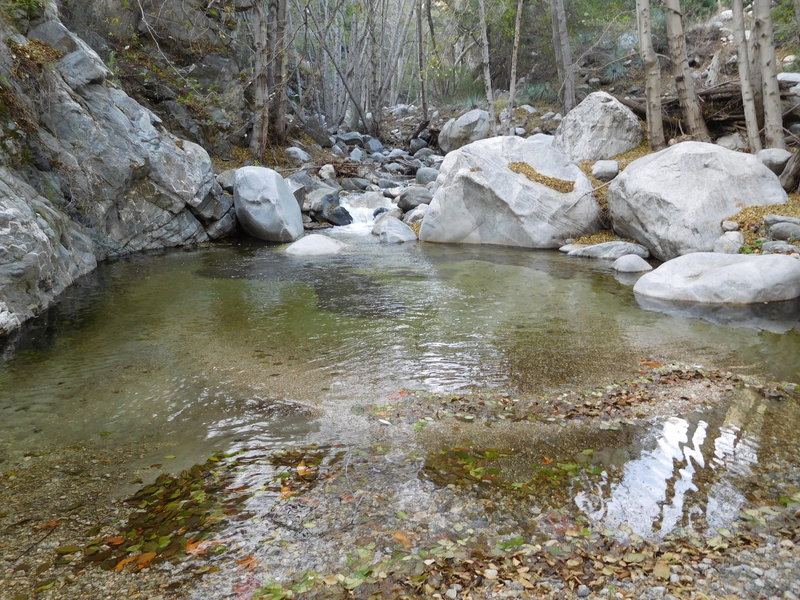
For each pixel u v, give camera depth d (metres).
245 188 13.52
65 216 10.10
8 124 9.18
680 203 10.10
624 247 10.91
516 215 12.39
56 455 4.14
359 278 9.70
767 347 6.21
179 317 7.53
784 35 19.48
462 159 13.79
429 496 3.56
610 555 3.04
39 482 3.80
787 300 7.95
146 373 5.68
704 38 22.02
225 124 16.88
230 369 5.76
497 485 3.68
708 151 10.65
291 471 3.87
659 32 23.53
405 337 6.73
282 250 12.26
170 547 3.14
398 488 3.66
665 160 10.82
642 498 3.53
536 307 7.93
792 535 3.17
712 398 4.94
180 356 6.14
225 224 13.59
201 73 16.97
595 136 15.59
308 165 17.98
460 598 2.76
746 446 4.14
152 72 15.82
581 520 3.33
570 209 12.16
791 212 9.64
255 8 16.11
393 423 4.55
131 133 11.98
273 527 3.30
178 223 12.65
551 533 3.22
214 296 8.58
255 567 2.98
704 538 3.17
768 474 3.77
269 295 8.63
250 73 18.42
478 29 26.98
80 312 7.74
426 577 2.89
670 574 2.90
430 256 11.50
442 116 27.97
